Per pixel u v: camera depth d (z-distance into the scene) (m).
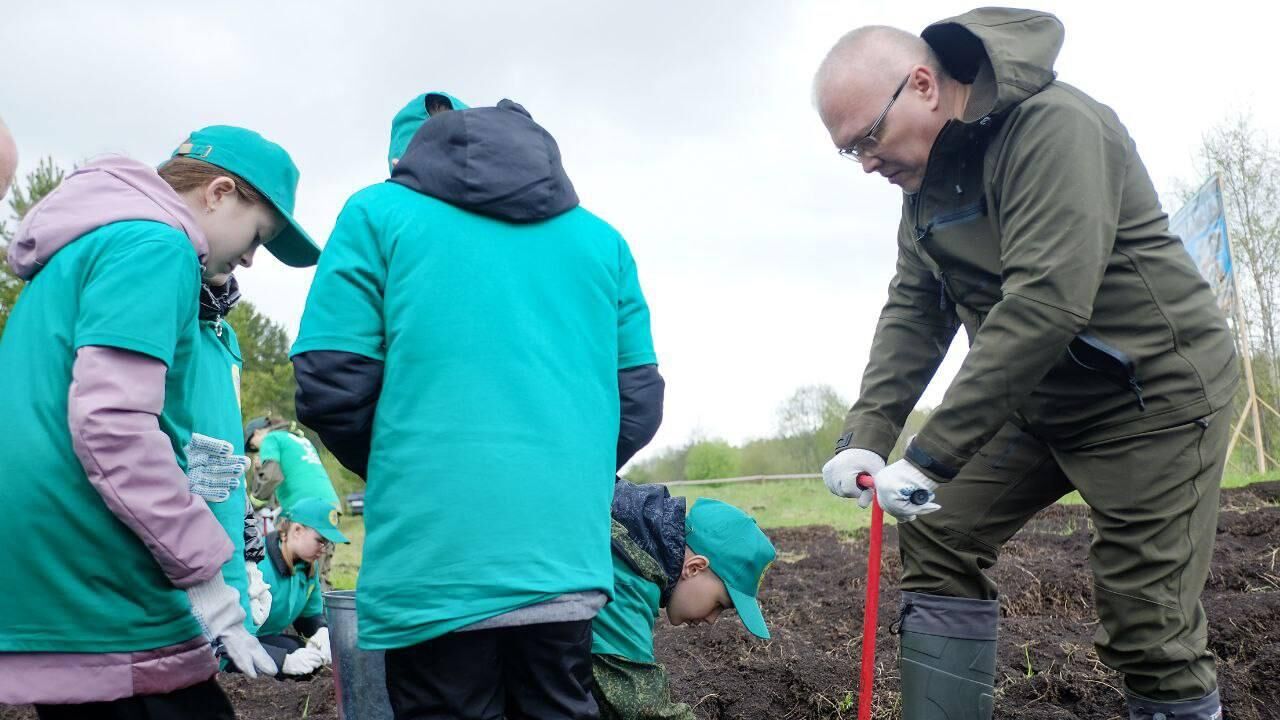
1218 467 2.67
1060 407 2.74
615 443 2.22
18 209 21.83
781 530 9.74
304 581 4.89
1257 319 19.78
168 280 2.19
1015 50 2.53
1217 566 5.18
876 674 3.91
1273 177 19.91
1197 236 12.77
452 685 2.01
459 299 2.05
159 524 2.11
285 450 5.89
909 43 2.71
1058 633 4.43
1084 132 2.47
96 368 2.09
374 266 2.10
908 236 3.14
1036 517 8.49
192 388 2.40
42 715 2.29
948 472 2.56
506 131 2.14
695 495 17.00
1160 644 2.66
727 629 4.75
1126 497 2.67
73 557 2.14
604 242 2.30
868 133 2.73
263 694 4.44
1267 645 3.79
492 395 2.02
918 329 3.23
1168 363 2.60
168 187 2.36
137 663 2.19
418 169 2.15
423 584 1.94
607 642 2.65
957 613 2.98
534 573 1.95
